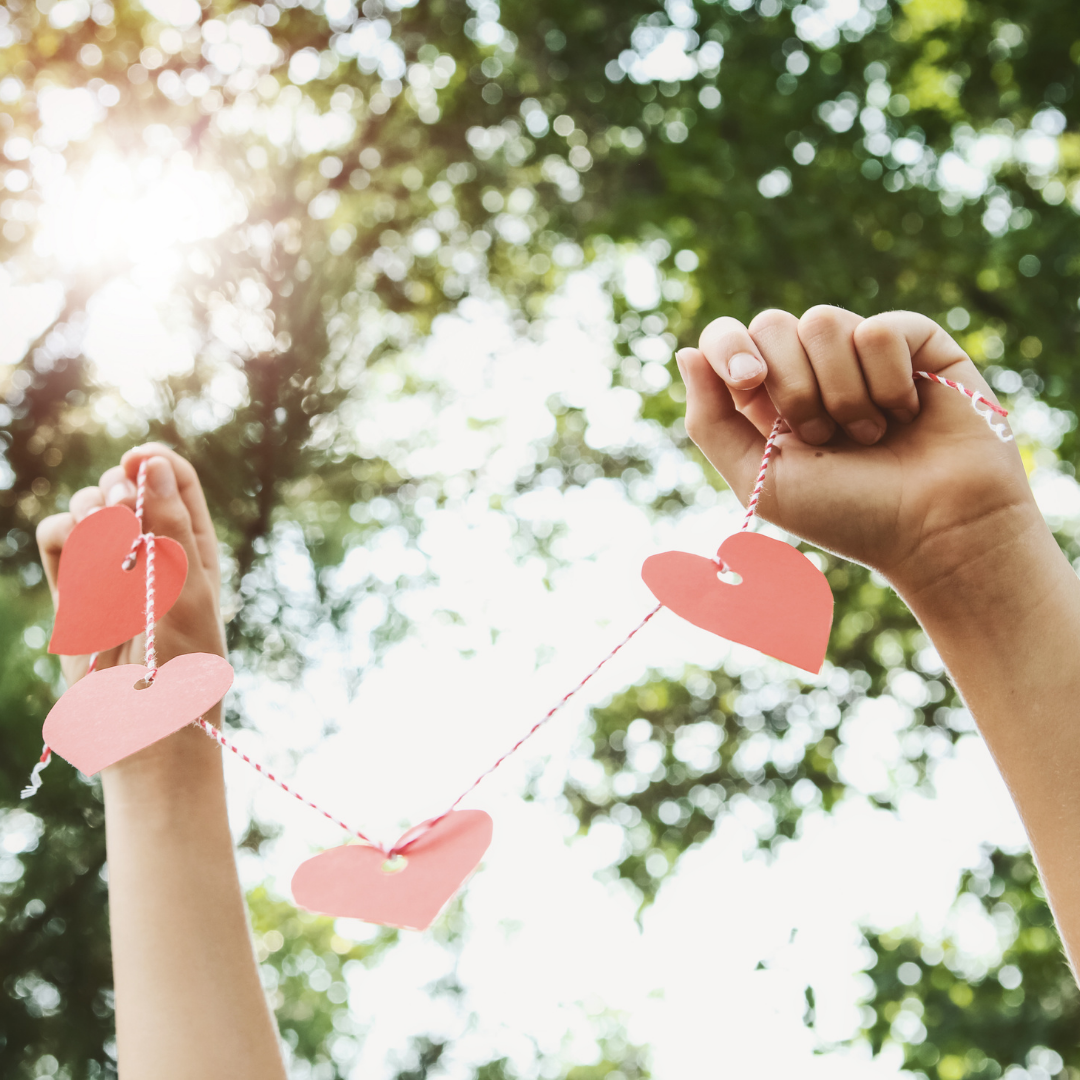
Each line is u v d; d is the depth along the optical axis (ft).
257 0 11.95
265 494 6.13
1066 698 2.84
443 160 15.37
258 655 6.84
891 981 18.48
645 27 17.61
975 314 18.26
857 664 18.79
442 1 14.16
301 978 16.44
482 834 2.55
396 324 14.01
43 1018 6.62
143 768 3.48
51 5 12.13
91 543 3.15
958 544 3.01
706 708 19.47
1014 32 18.22
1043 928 18.19
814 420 3.13
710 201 16.67
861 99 18.40
